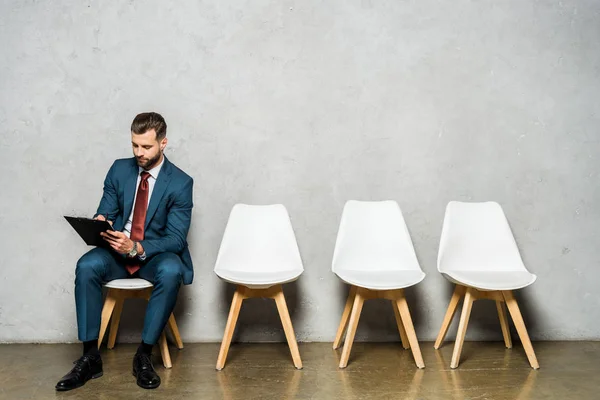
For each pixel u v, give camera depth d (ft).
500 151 11.66
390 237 10.81
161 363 10.05
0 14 11.12
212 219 11.45
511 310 9.94
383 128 11.56
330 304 11.54
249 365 9.96
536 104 11.67
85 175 11.29
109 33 11.27
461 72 11.59
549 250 11.71
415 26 11.55
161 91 11.34
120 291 9.91
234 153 11.44
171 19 11.32
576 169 11.71
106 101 11.28
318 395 8.50
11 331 11.27
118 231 9.70
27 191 11.23
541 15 11.64
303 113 11.48
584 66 11.70
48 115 11.23
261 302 11.47
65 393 8.52
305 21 11.44
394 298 9.95
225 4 11.36
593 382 9.10
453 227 10.84
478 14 11.59
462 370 9.71
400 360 10.28
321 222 11.53
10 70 11.18
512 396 8.48
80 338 9.09
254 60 11.43
